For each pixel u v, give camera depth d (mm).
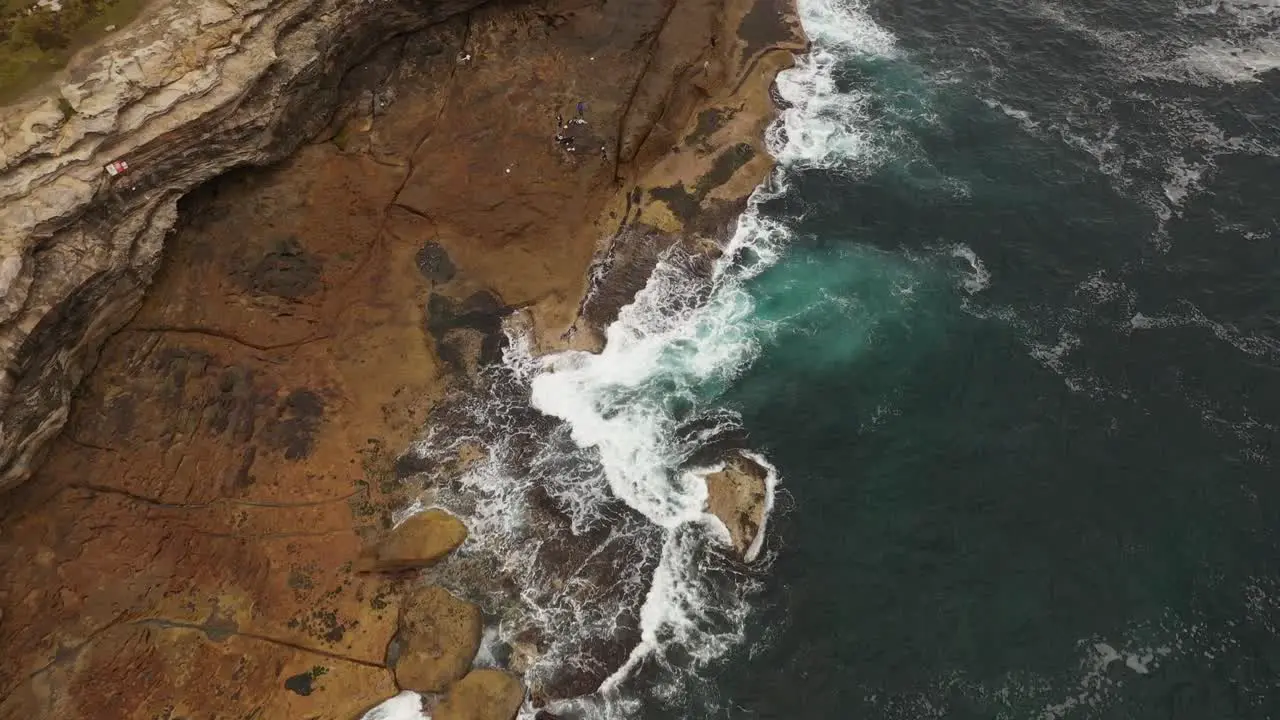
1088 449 30484
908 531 29109
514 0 39375
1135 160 39656
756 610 27656
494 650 27109
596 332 34938
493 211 36375
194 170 29984
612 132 38125
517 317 35031
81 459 27625
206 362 30484
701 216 38188
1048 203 38219
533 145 37438
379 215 35188
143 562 26984
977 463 30531
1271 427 30578
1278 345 32719
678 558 28844
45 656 24844
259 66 30031
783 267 36969
